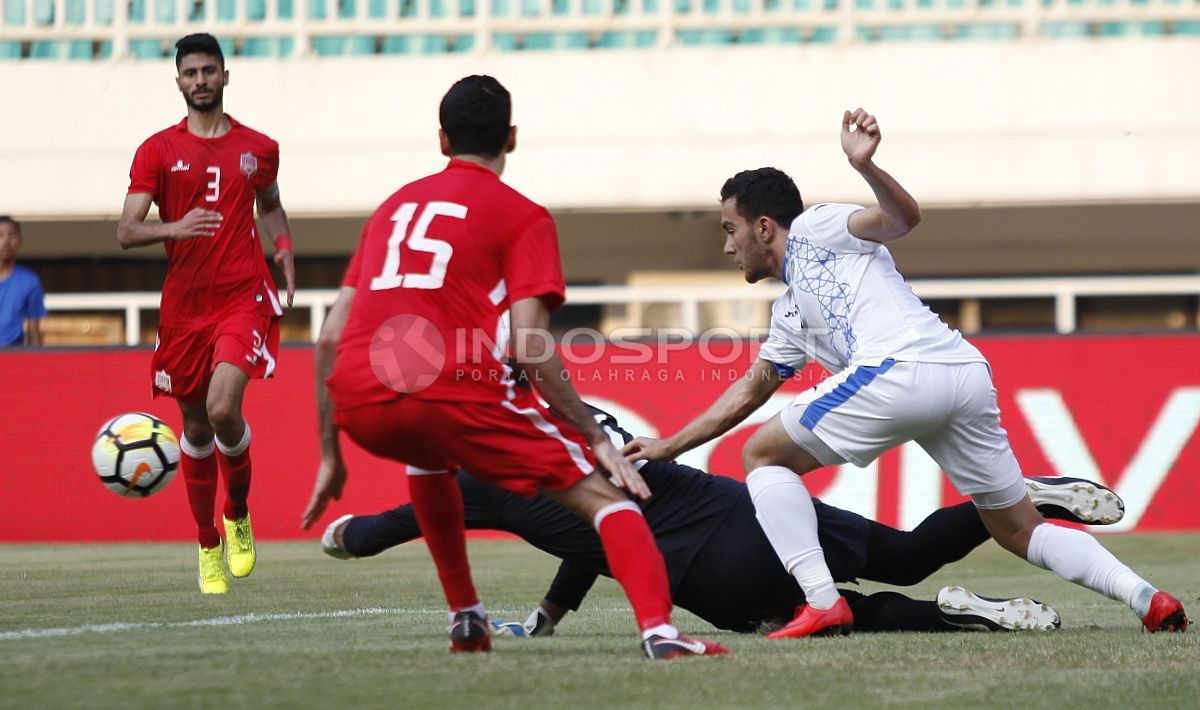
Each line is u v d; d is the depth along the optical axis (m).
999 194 43.91
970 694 9.92
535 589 20.95
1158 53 43.81
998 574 24.36
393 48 45.72
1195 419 31.52
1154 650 12.12
